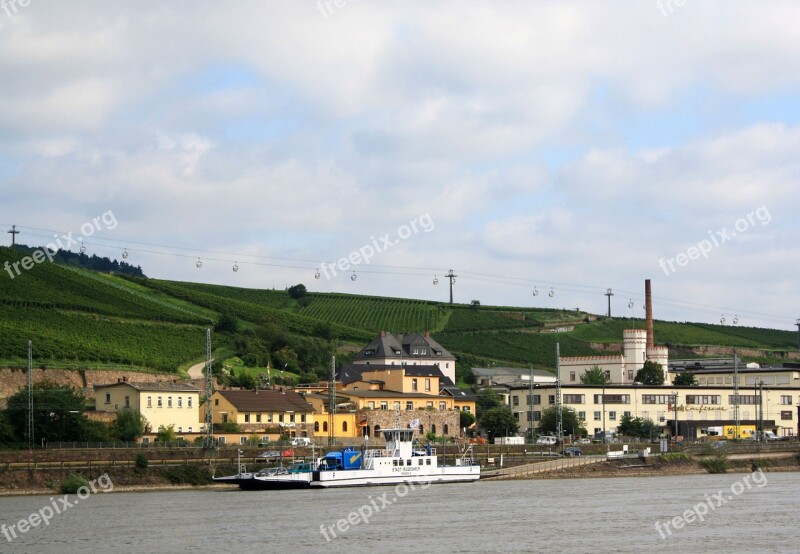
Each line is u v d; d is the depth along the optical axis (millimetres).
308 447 183500
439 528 120875
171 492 157875
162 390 195375
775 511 137375
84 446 168000
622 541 112500
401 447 172875
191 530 117875
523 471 190500
